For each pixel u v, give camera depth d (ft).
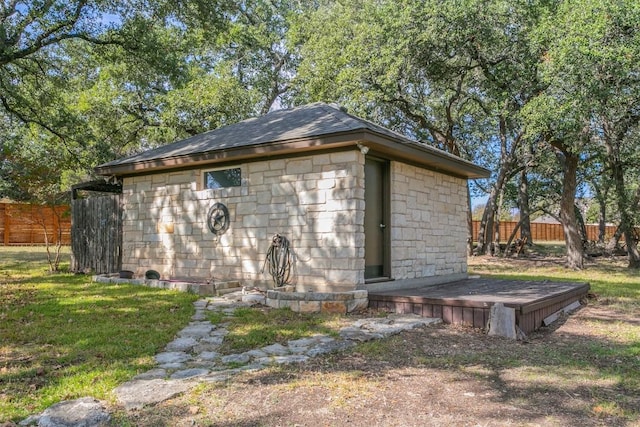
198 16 38.14
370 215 24.70
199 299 23.08
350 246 22.29
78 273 35.37
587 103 36.63
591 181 65.67
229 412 9.75
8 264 42.29
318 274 23.27
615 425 9.56
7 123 44.04
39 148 41.83
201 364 12.92
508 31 45.98
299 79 63.57
